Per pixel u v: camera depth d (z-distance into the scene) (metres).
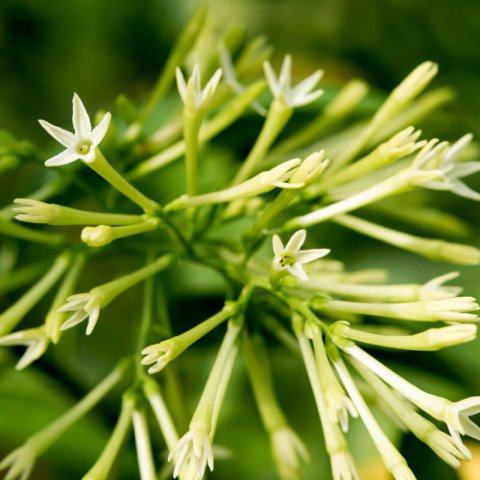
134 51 0.43
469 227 0.38
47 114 0.42
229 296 0.33
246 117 0.36
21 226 0.34
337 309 0.32
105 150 0.34
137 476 0.35
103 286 0.31
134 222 0.32
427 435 0.31
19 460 0.33
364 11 0.41
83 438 0.35
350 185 0.35
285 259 0.31
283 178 0.31
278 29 0.42
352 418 0.38
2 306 0.36
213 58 0.36
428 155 0.32
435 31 0.41
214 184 0.38
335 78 0.42
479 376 0.35
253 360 0.34
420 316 0.31
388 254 0.39
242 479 0.37
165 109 0.36
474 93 0.40
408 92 0.34
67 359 0.37
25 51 0.42
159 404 0.33
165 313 0.34
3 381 0.36
